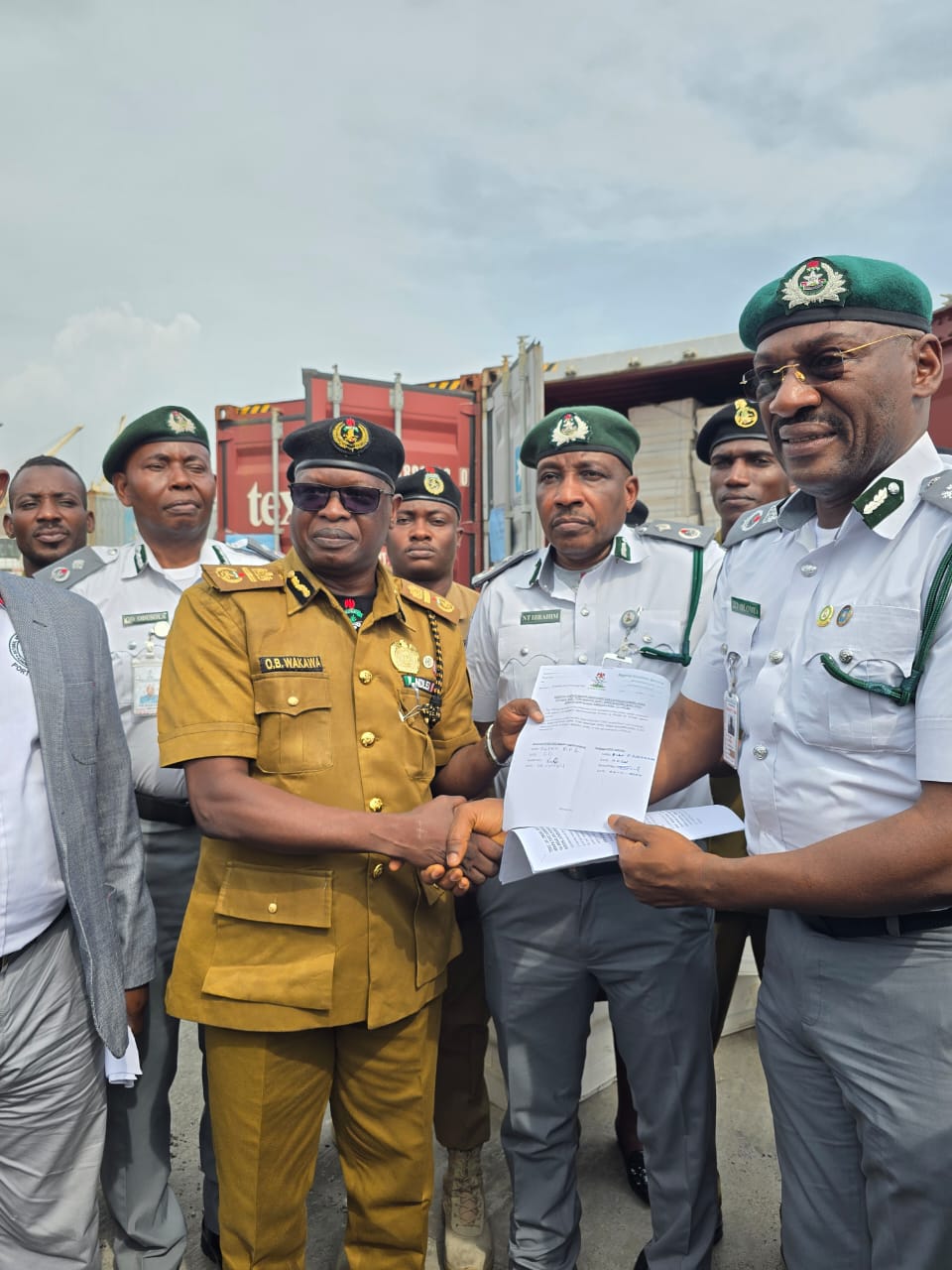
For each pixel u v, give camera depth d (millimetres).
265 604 1691
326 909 1608
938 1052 1208
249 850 1641
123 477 2404
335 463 1679
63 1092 1500
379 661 1754
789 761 1344
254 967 1606
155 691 2162
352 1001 1622
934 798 1147
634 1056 1900
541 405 4250
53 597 1547
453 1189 2160
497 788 2178
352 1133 1753
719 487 2846
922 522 1249
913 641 1212
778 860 1263
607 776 1604
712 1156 1921
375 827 1578
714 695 1649
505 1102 2613
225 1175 1645
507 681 2160
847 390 1252
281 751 1642
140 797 2129
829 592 1336
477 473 5289
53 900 1459
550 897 1901
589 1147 2535
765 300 1322
